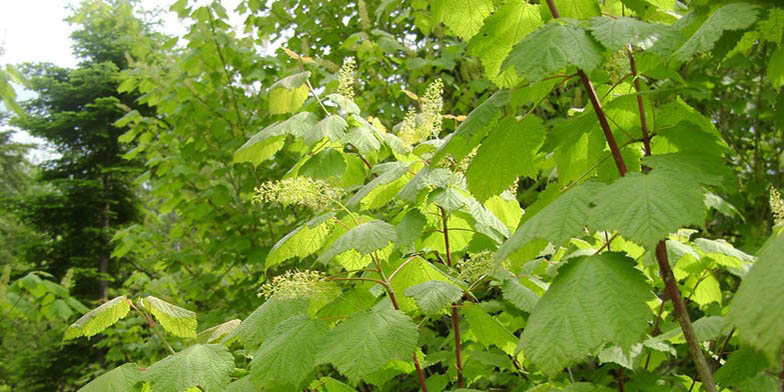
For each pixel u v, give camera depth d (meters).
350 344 1.61
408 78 5.82
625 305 1.07
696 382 2.67
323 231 2.20
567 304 1.11
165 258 6.47
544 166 2.27
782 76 1.35
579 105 4.54
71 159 17.80
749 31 1.29
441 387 2.56
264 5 6.43
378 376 2.39
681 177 1.11
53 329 11.25
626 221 1.05
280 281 1.92
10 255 16.55
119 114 17.12
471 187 1.58
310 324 1.79
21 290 7.04
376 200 2.46
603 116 1.40
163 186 6.00
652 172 1.15
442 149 1.61
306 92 2.55
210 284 6.08
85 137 17.28
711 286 3.16
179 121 5.77
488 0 1.64
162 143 6.59
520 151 1.53
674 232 1.01
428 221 2.51
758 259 0.80
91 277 14.59
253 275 5.44
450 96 5.71
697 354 1.23
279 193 2.22
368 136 2.26
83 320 2.00
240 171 5.41
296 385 1.65
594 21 1.26
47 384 12.94
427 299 1.84
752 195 5.16
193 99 5.55
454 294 1.86
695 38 1.12
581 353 1.04
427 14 5.12
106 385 1.79
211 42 5.38
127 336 7.98
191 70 5.60
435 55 5.56
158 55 6.48
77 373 12.86
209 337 2.43
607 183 1.25
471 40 1.54
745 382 1.90
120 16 6.46
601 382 2.75
